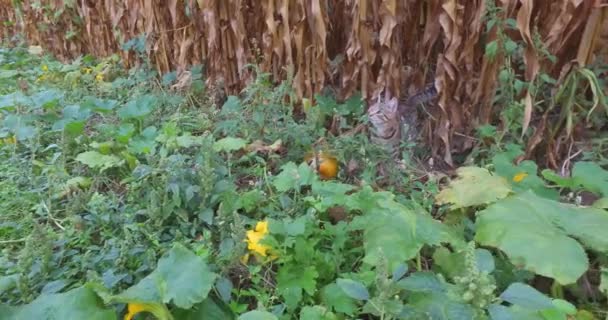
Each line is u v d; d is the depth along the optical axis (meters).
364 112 2.50
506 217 1.42
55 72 3.78
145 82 3.26
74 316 1.23
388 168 2.18
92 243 1.80
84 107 2.60
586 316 1.35
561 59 2.15
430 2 2.23
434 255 1.52
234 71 3.06
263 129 2.41
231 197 1.85
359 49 2.39
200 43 3.18
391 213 1.52
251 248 1.53
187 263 1.33
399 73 2.36
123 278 1.48
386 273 1.15
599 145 2.08
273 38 2.71
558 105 2.23
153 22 3.33
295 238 1.54
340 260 1.56
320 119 2.48
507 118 2.12
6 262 1.62
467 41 2.19
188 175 1.95
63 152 2.34
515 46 2.02
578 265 1.27
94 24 4.12
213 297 1.44
